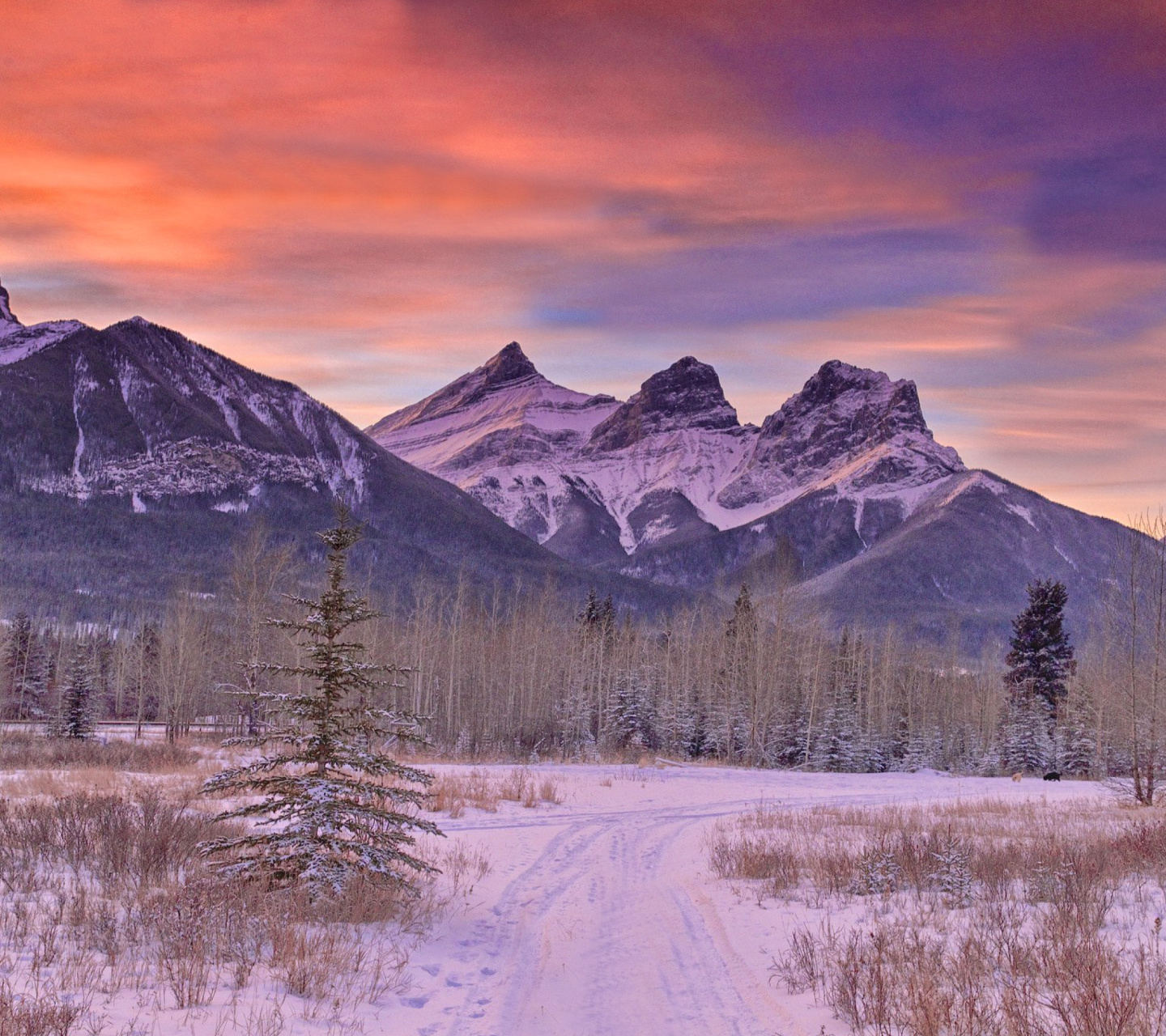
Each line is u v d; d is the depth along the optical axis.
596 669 79.19
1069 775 63.66
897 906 12.23
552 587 93.00
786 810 26.81
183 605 57.59
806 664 69.31
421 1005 8.38
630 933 11.70
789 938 10.83
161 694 53.28
